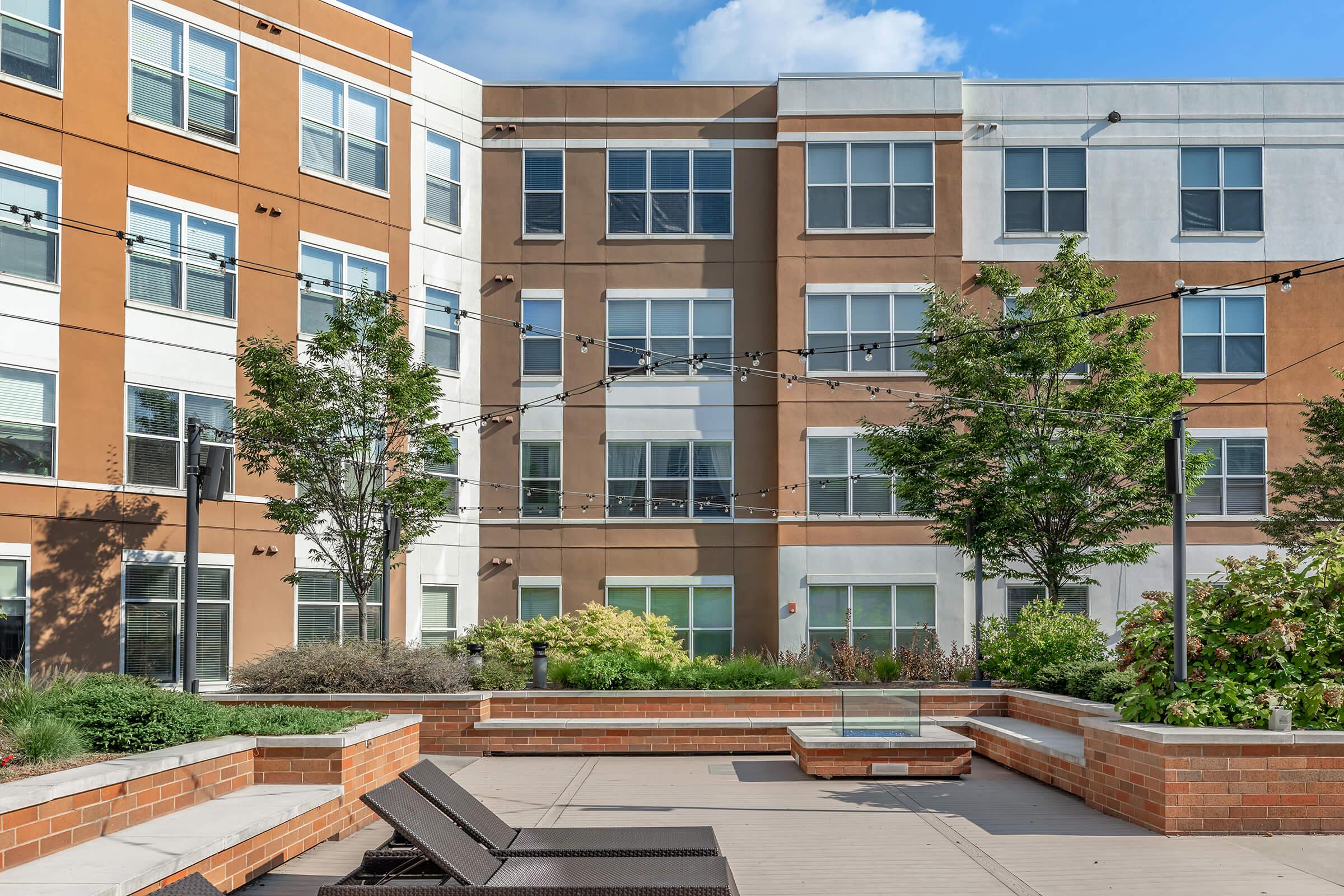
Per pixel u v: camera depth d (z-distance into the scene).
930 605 23.94
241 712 10.94
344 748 9.86
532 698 16.05
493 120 25.08
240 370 20.00
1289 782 9.38
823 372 24.33
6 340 17.22
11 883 6.16
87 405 18.09
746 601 24.42
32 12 17.86
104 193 18.53
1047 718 14.73
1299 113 25.02
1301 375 24.66
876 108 24.66
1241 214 24.94
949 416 20.05
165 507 18.92
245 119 20.48
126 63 18.94
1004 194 24.97
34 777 7.57
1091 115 25.05
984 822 10.22
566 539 24.55
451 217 24.41
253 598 20.02
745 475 24.61
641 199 25.09
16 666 13.34
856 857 8.80
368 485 18.31
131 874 6.36
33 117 17.75
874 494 24.16
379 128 22.64
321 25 21.75
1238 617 10.72
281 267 20.78
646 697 16.14
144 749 8.99
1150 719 10.38
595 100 25.17
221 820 8.06
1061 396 18.92
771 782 12.79
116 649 18.20
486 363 24.81
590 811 10.86
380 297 18.75
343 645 17.08
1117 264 24.83
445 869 6.71
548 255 24.94
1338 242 24.84
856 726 13.45
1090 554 19.45
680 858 7.37
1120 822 10.14
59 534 17.64
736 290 24.89
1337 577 10.58
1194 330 24.75
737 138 25.14
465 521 24.30
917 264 24.41
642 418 24.73
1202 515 24.38
